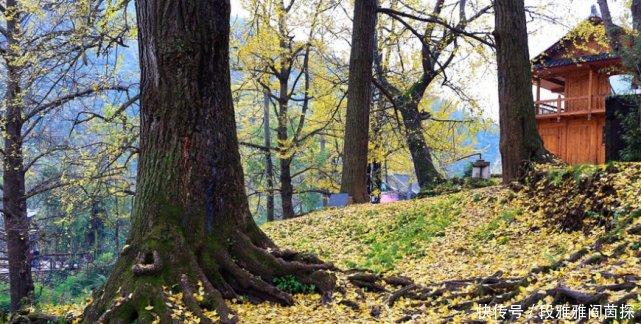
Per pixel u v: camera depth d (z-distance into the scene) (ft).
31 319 23.79
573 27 78.54
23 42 47.39
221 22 25.58
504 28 47.57
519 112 46.85
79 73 49.29
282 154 79.36
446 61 85.10
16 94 49.01
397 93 88.53
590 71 81.41
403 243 39.50
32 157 64.39
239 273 25.31
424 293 24.68
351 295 25.75
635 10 69.15
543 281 20.98
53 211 74.74
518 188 42.60
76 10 42.24
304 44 81.20
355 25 62.03
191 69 25.05
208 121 25.85
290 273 26.58
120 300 22.06
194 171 25.32
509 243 34.06
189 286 23.06
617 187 32.19
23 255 59.31
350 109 62.39
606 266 20.29
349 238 45.01
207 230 25.50
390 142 92.17
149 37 24.99
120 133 53.47
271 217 90.84
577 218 33.45
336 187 94.73
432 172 81.51
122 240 99.30
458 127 86.28
